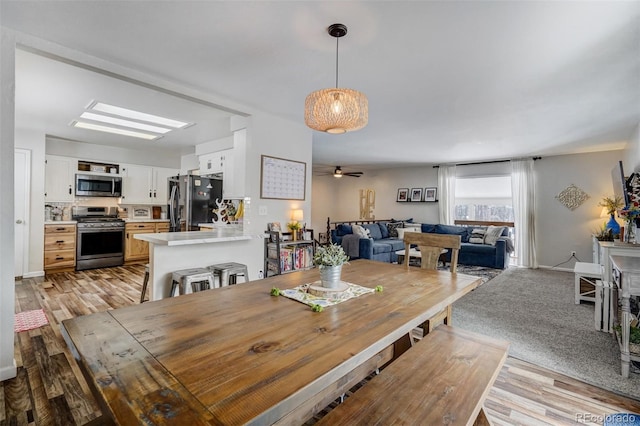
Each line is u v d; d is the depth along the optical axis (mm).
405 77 2596
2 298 1979
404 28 1893
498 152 5848
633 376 2127
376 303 1528
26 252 4633
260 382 844
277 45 2121
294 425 1247
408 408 1068
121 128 4312
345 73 2539
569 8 1683
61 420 1638
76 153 5391
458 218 7312
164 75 2617
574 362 2320
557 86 2748
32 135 4574
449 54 2211
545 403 1845
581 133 4375
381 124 3988
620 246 2908
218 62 2385
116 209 6023
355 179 9469
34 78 2648
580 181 5789
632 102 3135
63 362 2213
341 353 1015
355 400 1116
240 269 3070
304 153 4160
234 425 686
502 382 2064
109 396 772
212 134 4559
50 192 5137
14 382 1967
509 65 2367
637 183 3932
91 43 2133
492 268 5965
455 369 1330
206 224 4680
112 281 4551
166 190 6543
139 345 1048
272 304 1488
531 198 6188
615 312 2814
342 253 1769
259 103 3311
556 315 3330
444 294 1695
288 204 3943
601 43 2043
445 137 4699
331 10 1730
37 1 1685
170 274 2924
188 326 1214
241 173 3625
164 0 1669
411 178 8188
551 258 6043
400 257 5941
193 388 811
